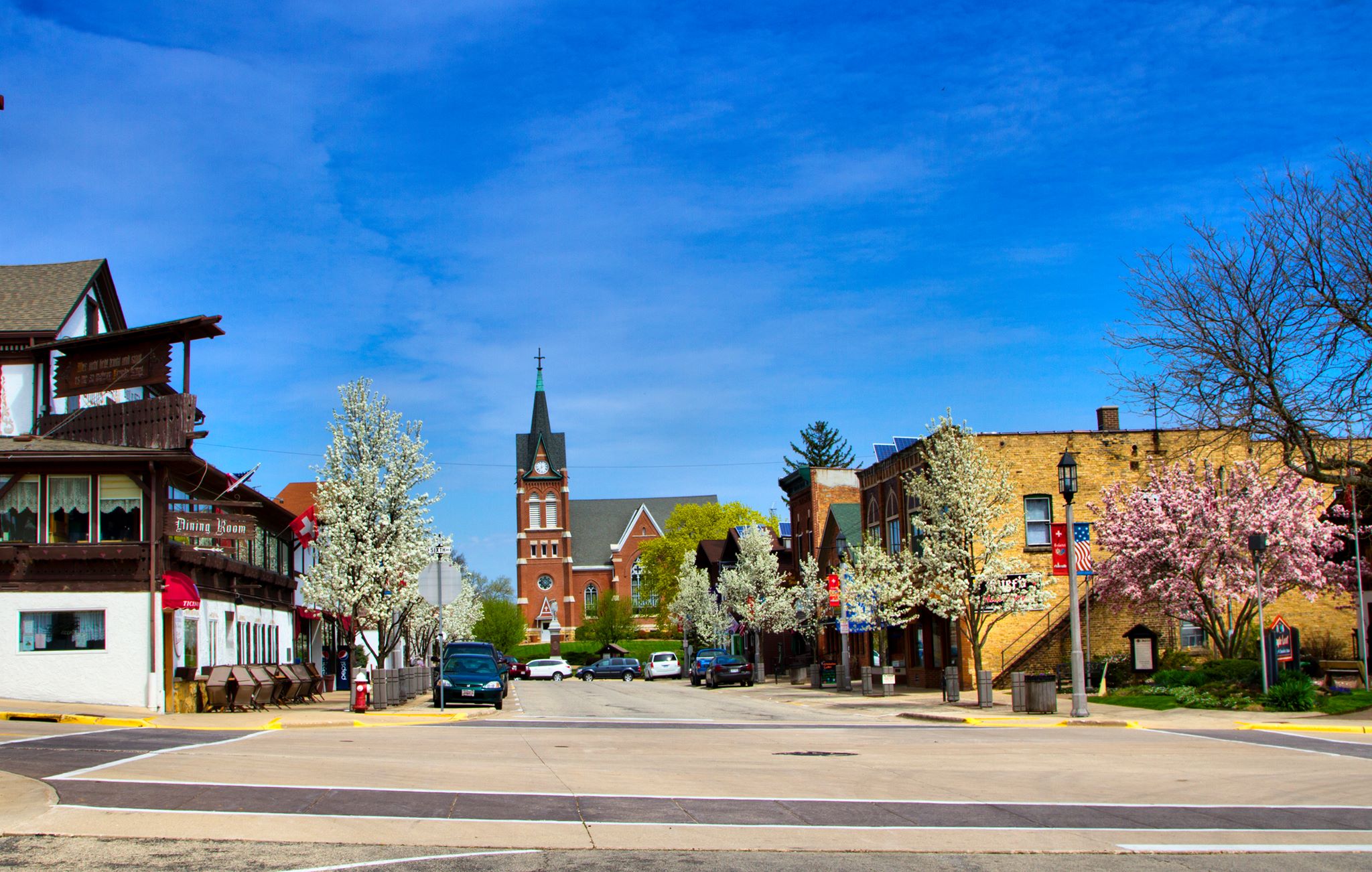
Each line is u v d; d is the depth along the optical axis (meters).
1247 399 29.22
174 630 30.47
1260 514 34.62
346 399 35.12
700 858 10.03
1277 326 29.06
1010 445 41.41
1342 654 39.28
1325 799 13.79
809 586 59.22
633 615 125.06
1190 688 30.50
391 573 34.38
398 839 10.61
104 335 31.44
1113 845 10.80
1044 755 18.59
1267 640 28.80
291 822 11.29
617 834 11.05
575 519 152.38
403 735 22.78
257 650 40.09
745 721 29.72
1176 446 41.19
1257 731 23.80
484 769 16.11
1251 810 12.89
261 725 25.39
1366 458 34.03
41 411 33.16
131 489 30.00
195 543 32.75
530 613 142.75
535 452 145.88
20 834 10.52
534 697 49.28
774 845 10.63
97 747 18.25
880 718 31.28
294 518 44.78
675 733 24.27
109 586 29.30
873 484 50.44
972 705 33.19
